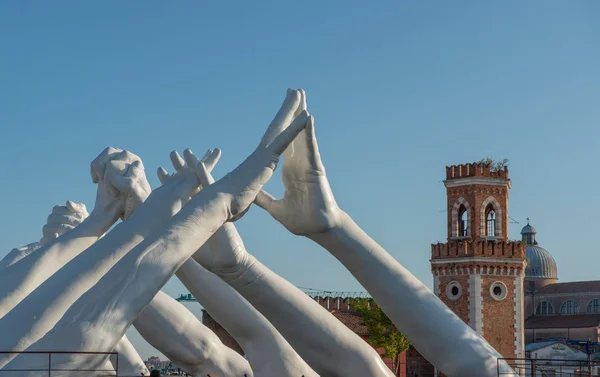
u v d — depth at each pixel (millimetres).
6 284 20953
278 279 23531
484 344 23906
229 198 20172
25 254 25875
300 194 23047
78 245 22109
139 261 18234
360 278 23859
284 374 24781
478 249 78188
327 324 23812
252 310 25031
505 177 80250
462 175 80750
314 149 22453
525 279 153625
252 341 25078
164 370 49625
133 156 23438
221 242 22281
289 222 23219
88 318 17312
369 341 76250
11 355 18000
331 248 23641
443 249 80188
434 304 23859
